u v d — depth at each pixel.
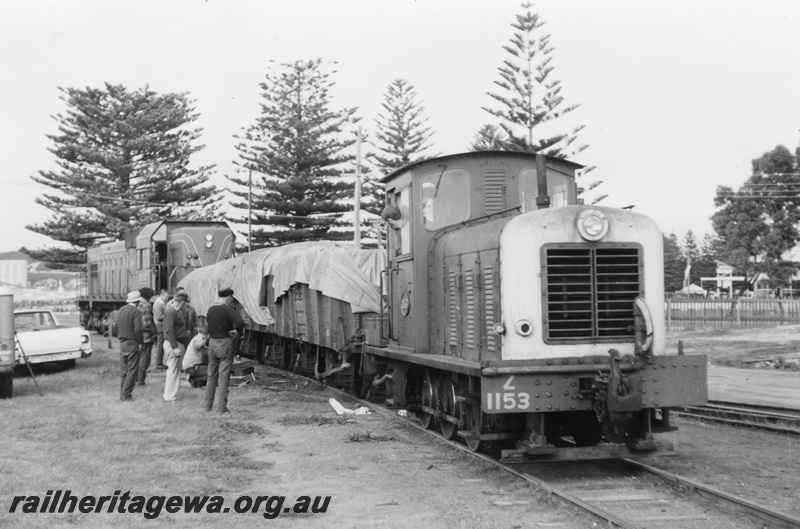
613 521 6.27
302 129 43.72
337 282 13.91
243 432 10.52
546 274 8.05
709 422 11.52
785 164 44.16
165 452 9.20
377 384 12.40
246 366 16.50
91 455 8.87
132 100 46.22
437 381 10.02
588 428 8.99
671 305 32.97
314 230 44.72
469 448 9.12
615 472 8.26
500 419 8.61
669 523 6.38
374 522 6.56
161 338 18.14
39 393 14.01
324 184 44.44
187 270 24.03
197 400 13.32
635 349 7.92
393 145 40.72
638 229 8.25
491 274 8.44
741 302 31.00
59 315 52.41
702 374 7.99
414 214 10.33
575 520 6.51
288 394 14.34
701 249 93.25
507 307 8.07
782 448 9.55
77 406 12.57
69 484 7.54
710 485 7.69
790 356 20.80
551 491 7.21
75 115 45.41
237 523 6.52
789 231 43.81
